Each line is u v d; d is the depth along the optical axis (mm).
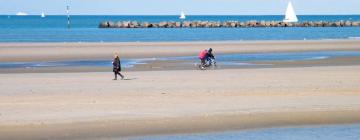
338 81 57219
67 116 38656
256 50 106688
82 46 113938
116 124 36812
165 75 63531
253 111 40906
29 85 54344
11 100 44875
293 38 157875
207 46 115062
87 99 45344
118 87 52594
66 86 53500
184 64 79875
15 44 120312
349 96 47469
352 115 40250
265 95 47688
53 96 46969
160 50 105125
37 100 44875
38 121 37250
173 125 36812
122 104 43062
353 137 34750
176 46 114812
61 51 102125
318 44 123500
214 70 70250
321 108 42219
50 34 187000
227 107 42094
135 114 39469
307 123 38000
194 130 35812
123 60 86500
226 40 143375
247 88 51875
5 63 82125
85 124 36688
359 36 171250
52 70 71875
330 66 76062
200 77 61031
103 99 45375
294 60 86625
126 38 158625
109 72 68688
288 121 38406
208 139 33844
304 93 48969
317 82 56375
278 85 54000
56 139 33438
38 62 83812
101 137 33969
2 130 35094
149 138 33906
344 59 88500
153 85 54094
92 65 79125
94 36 171125
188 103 43625
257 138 34188
